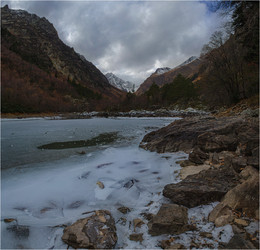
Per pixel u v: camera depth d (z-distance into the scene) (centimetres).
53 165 500
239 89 2088
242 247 150
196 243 170
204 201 239
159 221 199
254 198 204
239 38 1555
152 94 7062
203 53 2306
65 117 4625
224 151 415
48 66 15688
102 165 487
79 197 310
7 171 455
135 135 1087
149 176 388
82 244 181
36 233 215
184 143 604
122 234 201
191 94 5478
